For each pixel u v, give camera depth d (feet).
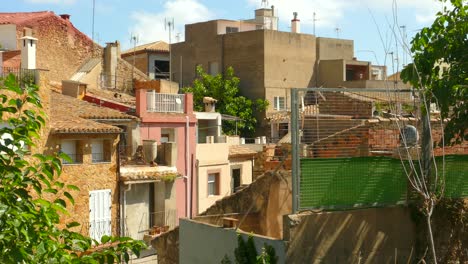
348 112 38.68
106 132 92.89
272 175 44.52
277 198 43.88
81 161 90.94
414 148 35.35
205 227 43.09
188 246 44.98
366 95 40.75
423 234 35.19
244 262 37.40
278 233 43.29
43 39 136.56
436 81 36.29
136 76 151.12
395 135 37.09
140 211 100.42
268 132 171.83
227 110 171.63
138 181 98.17
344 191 34.01
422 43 37.40
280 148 65.62
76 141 90.74
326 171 33.68
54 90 119.85
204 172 116.67
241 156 126.62
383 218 34.65
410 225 35.24
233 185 125.49
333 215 33.73
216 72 187.11
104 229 93.71
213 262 42.04
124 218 96.68
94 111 101.50
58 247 22.25
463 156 35.55
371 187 34.47
